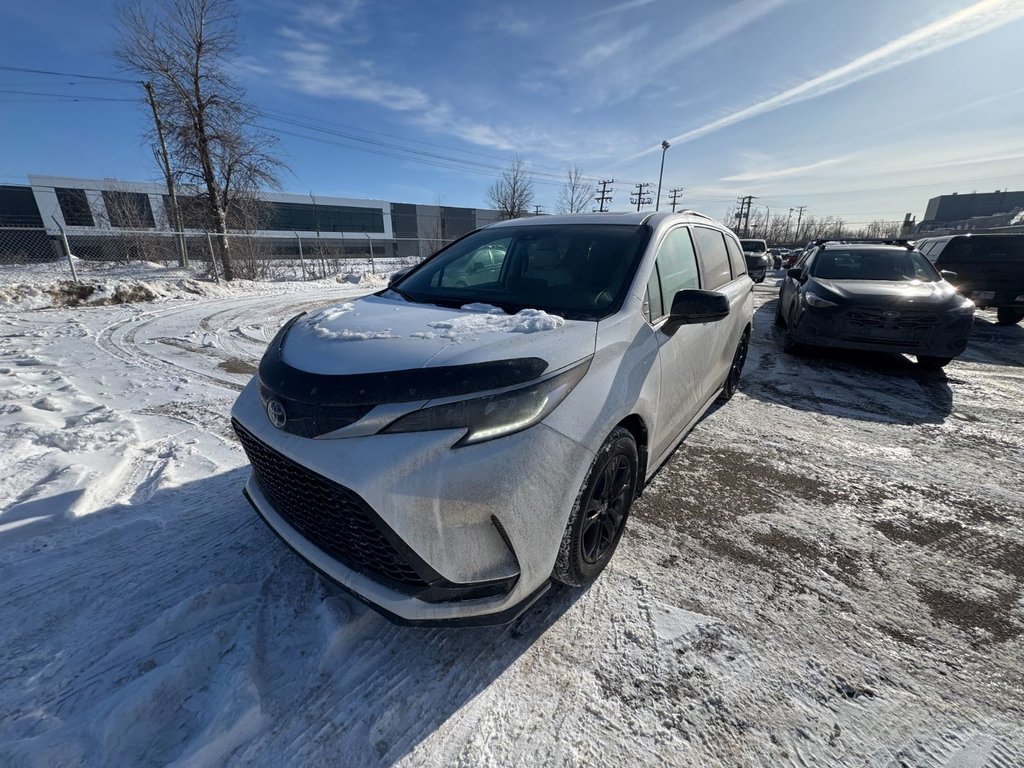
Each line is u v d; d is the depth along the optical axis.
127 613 1.84
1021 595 2.11
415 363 1.55
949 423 4.09
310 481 1.54
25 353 5.66
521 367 1.57
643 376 2.07
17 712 1.43
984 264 8.67
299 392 1.57
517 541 1.54
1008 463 3.37
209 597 1.86
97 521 2.38
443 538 1.45
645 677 1.67
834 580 2.17
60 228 10.29
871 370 5.69
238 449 3.19
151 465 2.95
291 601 1.92
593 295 2.24
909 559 2.33
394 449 1.42
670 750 1.43
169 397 4.19
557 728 1.49
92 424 3.48
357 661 1.68
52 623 1.78
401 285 2.90
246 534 2.31
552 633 1.84
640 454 2.26
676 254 2.78
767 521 2.62
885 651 1.80
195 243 18.77
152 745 1.36
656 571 2.20
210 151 16.42
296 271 19.89
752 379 5.28
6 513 2.37
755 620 1.93
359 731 1.45
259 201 19.25
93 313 8.69
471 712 1.53
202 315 8.88
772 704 1.58
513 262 2.65
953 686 1.66
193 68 15.75
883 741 1.47
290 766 1.35
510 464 1.50
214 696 1.50
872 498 2.89
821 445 3.62
